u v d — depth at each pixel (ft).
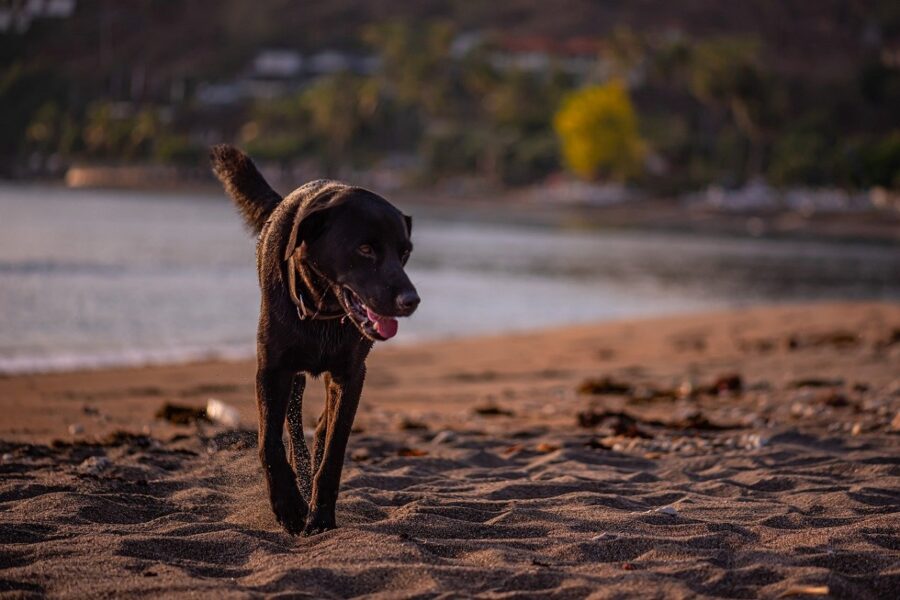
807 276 145.79
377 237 14.55
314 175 499.51
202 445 24.18
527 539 16.10
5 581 13.30
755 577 13.97
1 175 291.38
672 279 128.98
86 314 65.16
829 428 27.81
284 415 16.01
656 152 445.37
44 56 288.10
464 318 77.82
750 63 424.87
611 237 247.29
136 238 152.97
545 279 119.03
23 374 42.24
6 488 18.75
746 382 38.73
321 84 534.78
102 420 29.63
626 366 47.19
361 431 27.73
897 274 159.63
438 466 22.70
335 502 16.61
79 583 13.37
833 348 50.52
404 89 527.40
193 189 422.00
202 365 47.52
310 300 15.31
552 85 508.53
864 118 554.46
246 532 16.06
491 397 37.45
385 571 13.85
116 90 361.10
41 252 114.62
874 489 20.01
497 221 313.73
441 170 482.28
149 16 637.30
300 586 13.38
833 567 14.58
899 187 367.86
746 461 23.09
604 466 22.79
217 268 105.70
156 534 15.94
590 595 13.09
